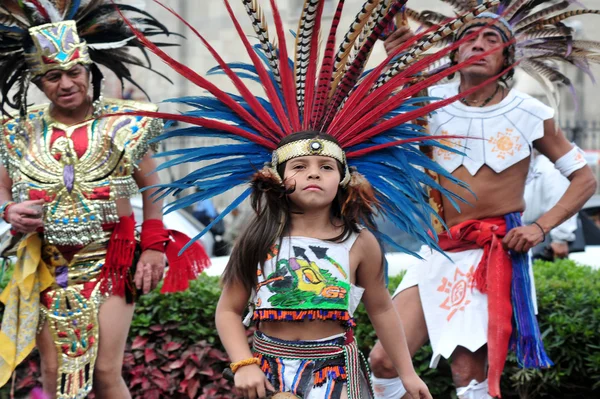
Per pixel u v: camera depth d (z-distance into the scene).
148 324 6.51
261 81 4.13
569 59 5.41
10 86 5.24
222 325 3.86
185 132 4.09
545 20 5.34
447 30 3.89
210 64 18.95
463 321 5.15
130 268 5.11
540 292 6.59
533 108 5.29
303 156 3.81
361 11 3.91
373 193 3.92
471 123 5.29
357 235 3.95
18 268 5.04
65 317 5.01
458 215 5.32
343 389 3.77
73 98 5.02
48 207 5.01
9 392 6.56
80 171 5.05
